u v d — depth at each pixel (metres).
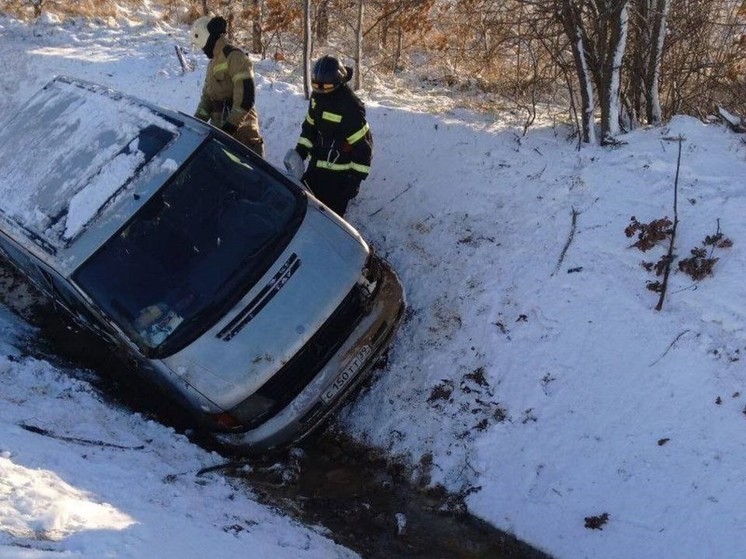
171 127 5.73
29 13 11.45
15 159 6.09
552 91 8.47
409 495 5.13
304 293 5.12
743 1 7.38
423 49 11.10
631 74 7.21
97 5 11.59
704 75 7.42
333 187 6.37
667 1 6.63
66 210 5.45
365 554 4.72
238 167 5.63
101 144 5.79
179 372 4.98
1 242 6.30
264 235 5.33
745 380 4.95
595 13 6.65
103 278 5.20
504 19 8.31
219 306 5.07
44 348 6.64
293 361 5.02
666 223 5.75
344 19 11.02
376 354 5.40
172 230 5.32
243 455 5.38
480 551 4.75
